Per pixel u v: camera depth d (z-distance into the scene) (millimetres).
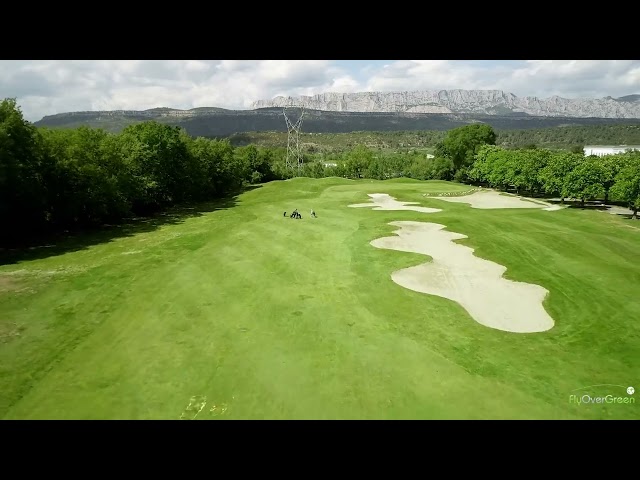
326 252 36531
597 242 40438
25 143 44688
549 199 82625
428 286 29281
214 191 86500
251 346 21328
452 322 23875
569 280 30234
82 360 20297
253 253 36438
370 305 25922
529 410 16375
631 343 21656
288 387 17938
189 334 22703
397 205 63000
